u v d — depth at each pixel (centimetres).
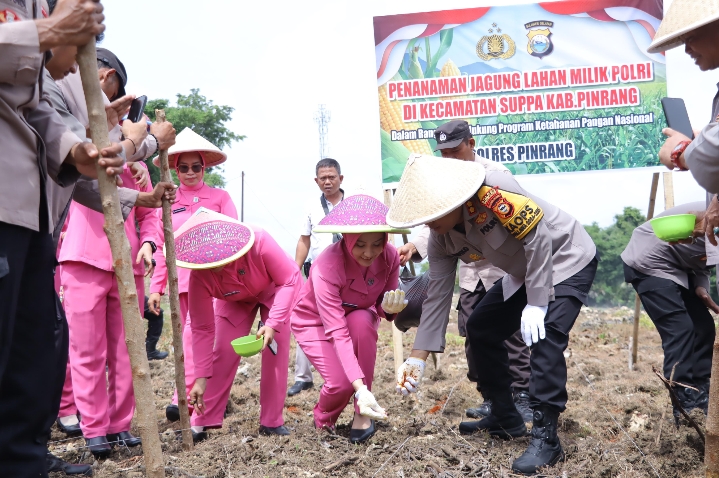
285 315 503
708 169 312
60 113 315
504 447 467
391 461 449
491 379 486
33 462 289
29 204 269
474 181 395
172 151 587
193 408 541
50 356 293
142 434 292
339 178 714
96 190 348
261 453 468
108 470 455
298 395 699
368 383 505
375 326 512
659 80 726
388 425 534
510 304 463
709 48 331
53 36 260
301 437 500
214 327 520
